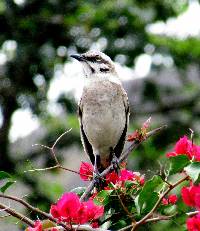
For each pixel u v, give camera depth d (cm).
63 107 1483
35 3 1462
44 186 1291
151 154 1502
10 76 1457
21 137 1568
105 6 1515
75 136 1456
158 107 1642
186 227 533
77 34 1484
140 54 1510
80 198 607
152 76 1762
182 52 1641
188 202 527
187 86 1705
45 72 1465
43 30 1459
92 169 645
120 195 583
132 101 1642
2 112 1485
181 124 1586
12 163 1423
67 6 1474
